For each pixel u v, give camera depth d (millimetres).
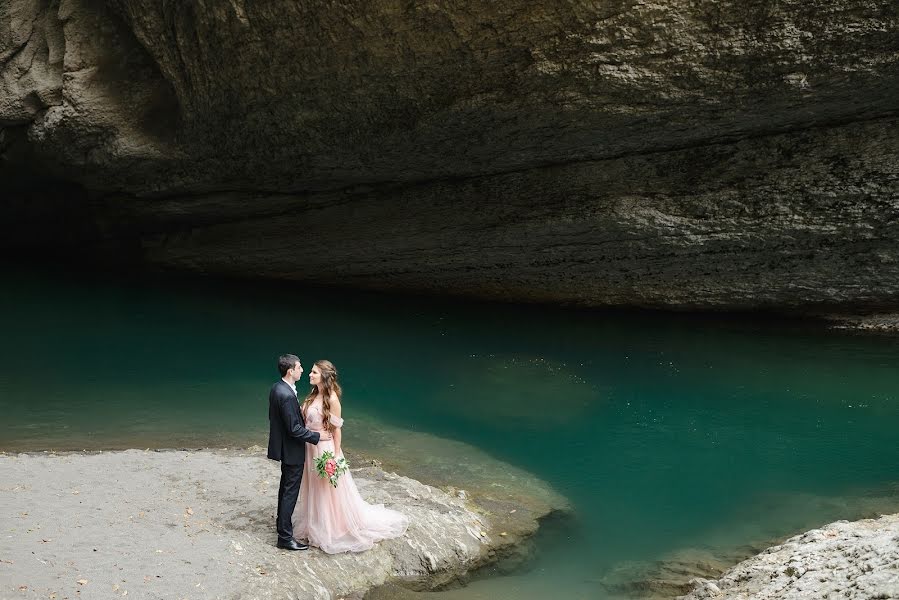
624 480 9336
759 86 11867
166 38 13961
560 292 16047
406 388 12352
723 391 12117
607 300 15836
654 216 14219
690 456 10008
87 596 5645
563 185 14508
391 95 13016
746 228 14016
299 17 12422
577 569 7223
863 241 13742
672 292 15266
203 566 6246
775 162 13461
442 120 13117
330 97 13422
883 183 13156
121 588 5805
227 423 10789
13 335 14883
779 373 12742
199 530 6871
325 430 6812
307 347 14289
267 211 17344
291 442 6633
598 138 13203
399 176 15328
